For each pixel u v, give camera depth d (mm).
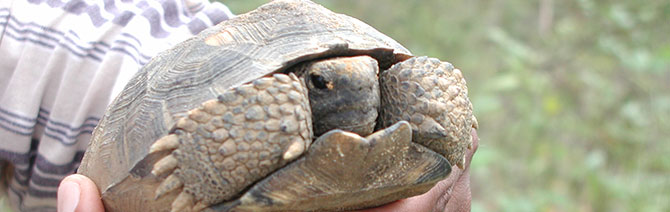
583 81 1873
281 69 742
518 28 2148
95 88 865
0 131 876
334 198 738
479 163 1472
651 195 1545
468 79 1975
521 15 2168
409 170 747
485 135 1862
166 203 741
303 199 734
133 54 868
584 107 1861
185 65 754
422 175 750
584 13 1929
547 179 1717
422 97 763
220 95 729
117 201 758
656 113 1759
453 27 2043
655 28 1828
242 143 728
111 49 868
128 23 879
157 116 741
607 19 1850
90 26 880
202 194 732
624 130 1756
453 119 765
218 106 729
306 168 729
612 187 1569
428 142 762
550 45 1940
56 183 885
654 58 1709
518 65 1788
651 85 1845
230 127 728
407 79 766
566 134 1796
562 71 1908
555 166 1729
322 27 761
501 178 1756
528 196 1637
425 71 768
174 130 731
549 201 1555
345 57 753
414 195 768
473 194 1745
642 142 1696
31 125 873
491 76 1969
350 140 722
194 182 730
